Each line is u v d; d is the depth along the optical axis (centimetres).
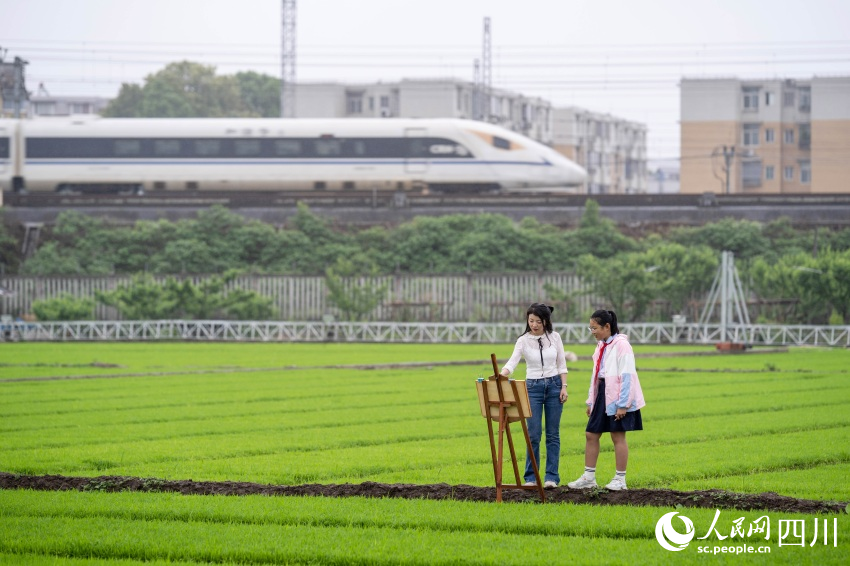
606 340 4141
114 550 3319
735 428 6144
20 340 14888
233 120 19250
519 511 3778
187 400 7612
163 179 19125
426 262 17938
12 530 3531
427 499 4034
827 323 15825
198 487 4272
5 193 19475
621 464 4097
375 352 12750
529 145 19250
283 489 4216
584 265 16138
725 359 11512
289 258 18162
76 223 18825
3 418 6600
